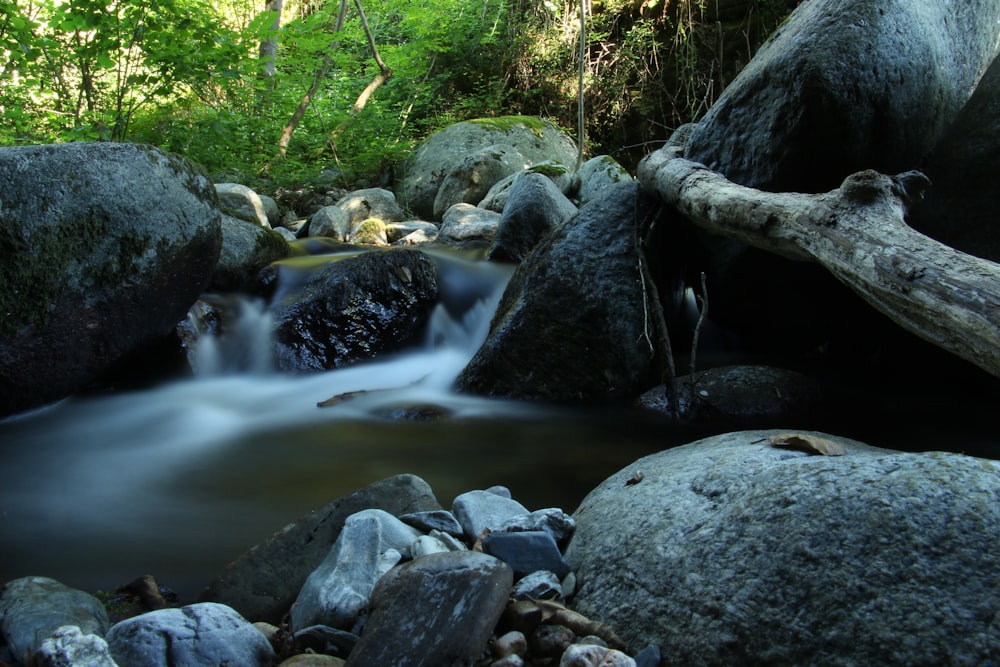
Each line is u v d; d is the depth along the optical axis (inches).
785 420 157.6
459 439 148.3
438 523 87.6
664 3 474.9
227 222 231.1
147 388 185.0
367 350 210.2
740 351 205.5
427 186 400.2
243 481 127.5
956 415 160.6
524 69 508.4
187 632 67.9
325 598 73.7
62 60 286.2
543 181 264.2
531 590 74.1
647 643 66.8
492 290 236.2
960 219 167.0
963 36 180.7
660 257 187.2
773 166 168.1
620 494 88.0
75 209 153.9
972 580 55.6
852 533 61.3
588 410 167.0
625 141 486.3
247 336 205.6
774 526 65.9
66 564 97.8
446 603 64.9
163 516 113.5
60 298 153.8
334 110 443.5
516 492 120.2
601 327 173.6
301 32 382.6
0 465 135.1
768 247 143.4
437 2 486.6
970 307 89.7
